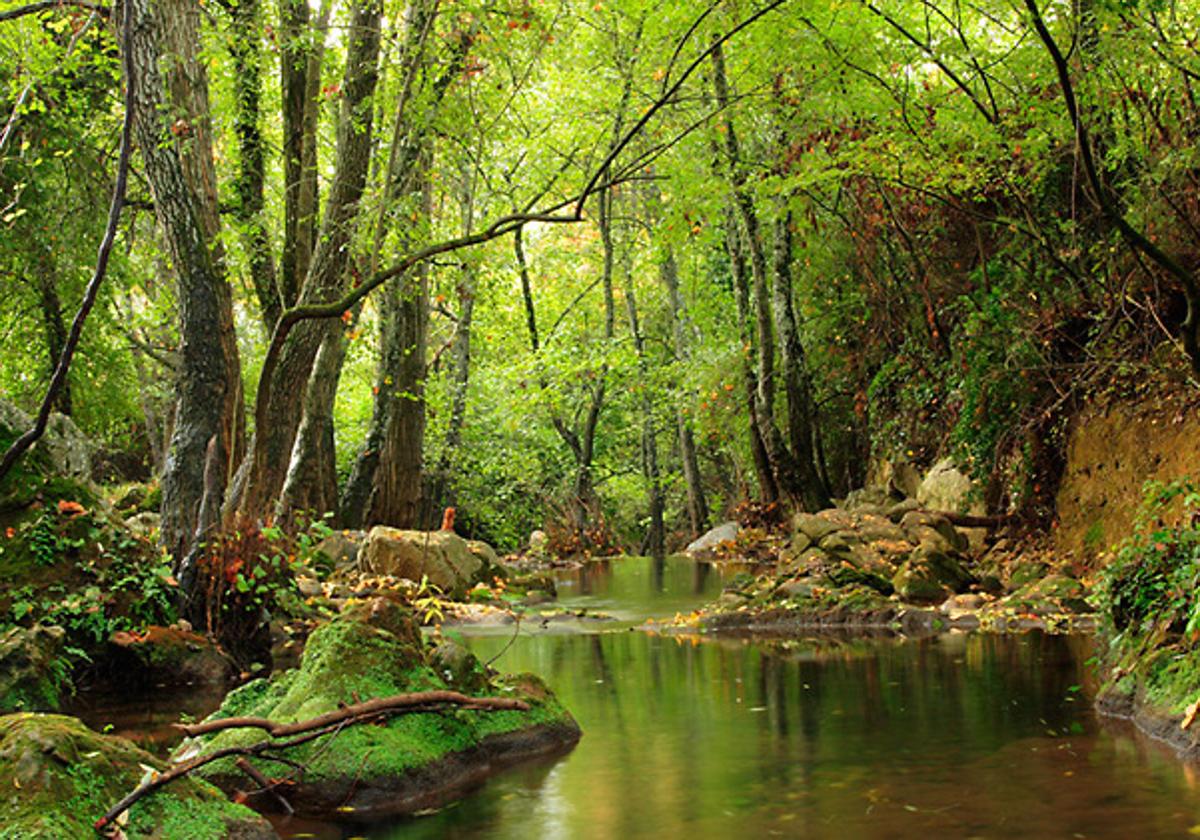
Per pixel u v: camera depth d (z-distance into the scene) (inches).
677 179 514.6
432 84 452.8
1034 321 503.5
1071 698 248.4
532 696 231.3
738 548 780.0
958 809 164.7
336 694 206.1
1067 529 468.1
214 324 364.5
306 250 557.3
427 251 299.1
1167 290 424.2
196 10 394.3
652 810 172.2
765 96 506.0
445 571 516.7
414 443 772.0
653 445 1176.8
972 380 553.0
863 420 779.4
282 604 393.7
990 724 224.4
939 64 436.8
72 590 318.0
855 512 608.4
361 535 635.5
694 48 577.6
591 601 538.3
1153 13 348.2
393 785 185.9
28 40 447.8
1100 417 462.6
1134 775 180.4
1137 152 405.1
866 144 461.1
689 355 1018.1
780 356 805.9
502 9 434.0
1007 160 474.9
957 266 631.2
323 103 565.3
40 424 235.9
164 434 986.7
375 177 512.7
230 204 566.9
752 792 180.1
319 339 481.4
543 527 1066.7
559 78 831.7
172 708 275.7
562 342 957.8
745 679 295.6
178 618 337.1
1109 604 263.4
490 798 184.1
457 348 949.8
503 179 915.4
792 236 767.1
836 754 203.8
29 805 134.2
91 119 582.6
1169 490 309.3
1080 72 395.9
